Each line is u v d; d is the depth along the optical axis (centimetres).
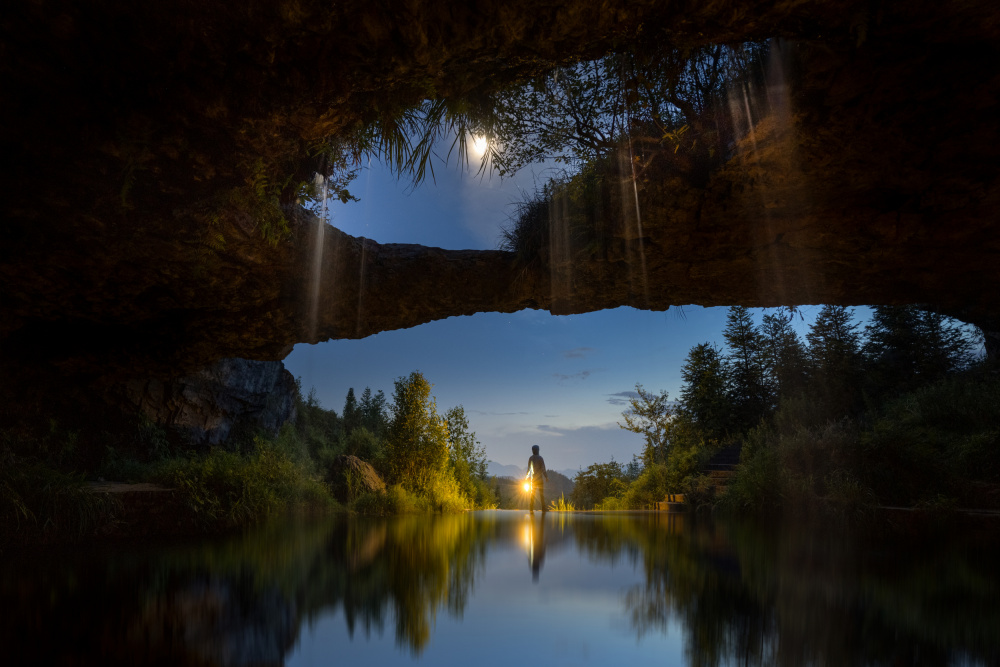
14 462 579
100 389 968
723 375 1894
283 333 712
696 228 573
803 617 226
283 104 344
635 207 569
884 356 1496
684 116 499
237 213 466
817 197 520
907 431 789
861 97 407
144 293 580
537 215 691
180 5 281
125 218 434
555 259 657
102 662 172
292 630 208
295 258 587
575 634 201
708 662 168
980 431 859
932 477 700
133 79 322
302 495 962
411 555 426
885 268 618
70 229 439
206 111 341
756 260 616
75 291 547
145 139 357
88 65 310
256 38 300
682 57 359
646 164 530
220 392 1212
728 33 340
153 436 1048
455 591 283
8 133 345
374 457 1428
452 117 412
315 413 1922
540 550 454
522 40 326
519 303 736
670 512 1183
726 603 252
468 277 714
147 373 798
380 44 311
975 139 429
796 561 387
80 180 391
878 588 288
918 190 498
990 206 498
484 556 420
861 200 525
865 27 318
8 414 780
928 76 383
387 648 184
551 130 477
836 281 664
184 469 756
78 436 905
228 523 681
